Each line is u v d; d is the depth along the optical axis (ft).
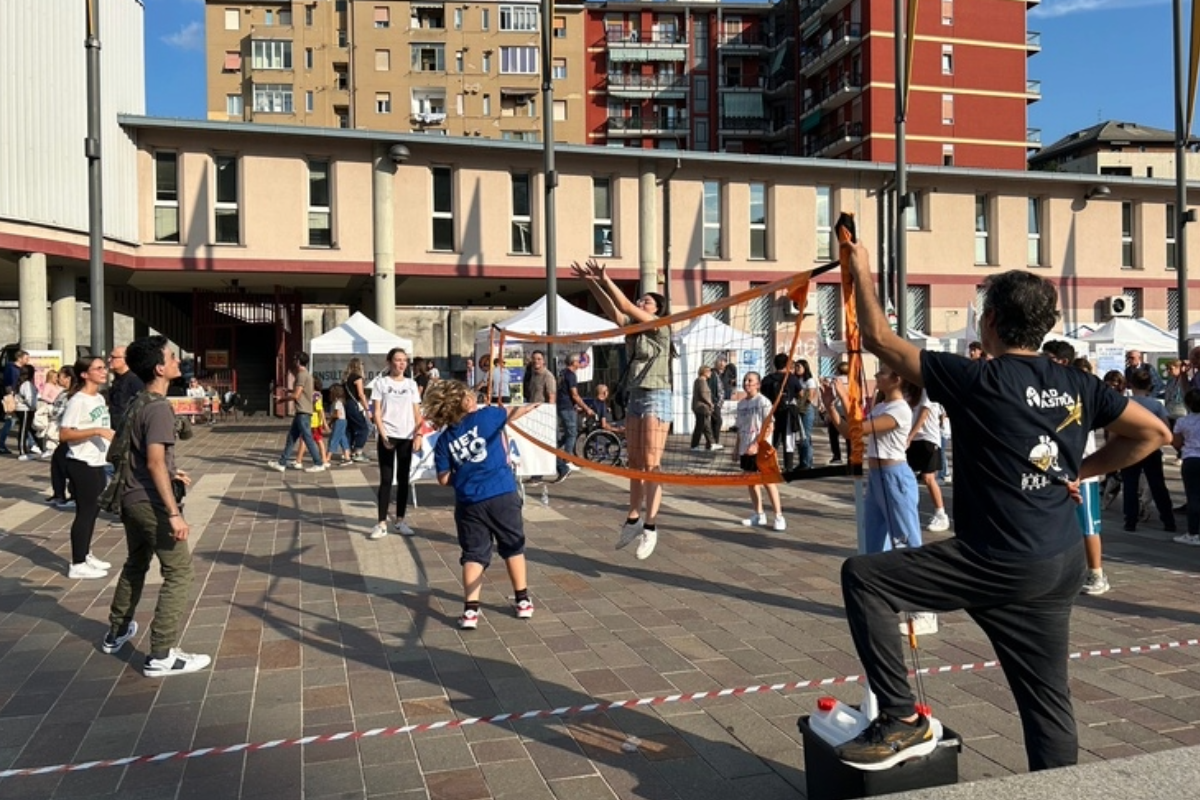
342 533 28.43
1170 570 23.17
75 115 64.49
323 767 11.84
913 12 54.70
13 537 28.04
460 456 18.20
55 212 63.21
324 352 63.93
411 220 77.20
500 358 24.20
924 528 28.89
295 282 82.53
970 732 12.77
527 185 81.00
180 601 15.61
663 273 83.20
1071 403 9.12
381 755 12.18
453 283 85.05
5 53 60.64
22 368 52.85
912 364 9.41
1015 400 8.96
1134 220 96.89
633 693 14.39
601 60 215.31
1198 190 96.94
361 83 205.46
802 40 187.83
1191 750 8.64
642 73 215.31
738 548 25.90
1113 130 203.10
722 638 17.29
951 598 9.28
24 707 14.08
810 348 73.05
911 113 154.20
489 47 208.44
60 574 23.18
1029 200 94.02
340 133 73.51
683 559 24.43
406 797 10.98
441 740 12.65
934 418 27.94
